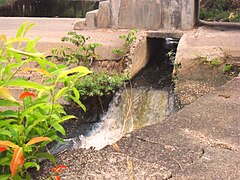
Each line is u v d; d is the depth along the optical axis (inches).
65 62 256.7
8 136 89.1
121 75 251.3
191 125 136.9
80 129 218.2
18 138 88.8
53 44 269.7
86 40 276.7
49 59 258.8
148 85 252.7
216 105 158.4
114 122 227.0
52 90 98.5
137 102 233.3
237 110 153.5
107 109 232.4
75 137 212.1
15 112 94.0
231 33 292.0
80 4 692.1
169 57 310.3
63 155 110.1
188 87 220.5
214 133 131.6
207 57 241.6
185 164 109.3
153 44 319.6
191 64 239.6
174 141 122.9
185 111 150.1
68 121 222.2
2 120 91.5
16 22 363.6
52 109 96.5
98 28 319.6
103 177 99.4
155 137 125.0
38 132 96.1
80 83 229.5
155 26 309.4
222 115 147.6
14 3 703.7
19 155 75.5
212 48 255.1
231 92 177.5
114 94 237.5
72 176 99.5
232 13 471.2
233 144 124.2
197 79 229.1
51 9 652.7
